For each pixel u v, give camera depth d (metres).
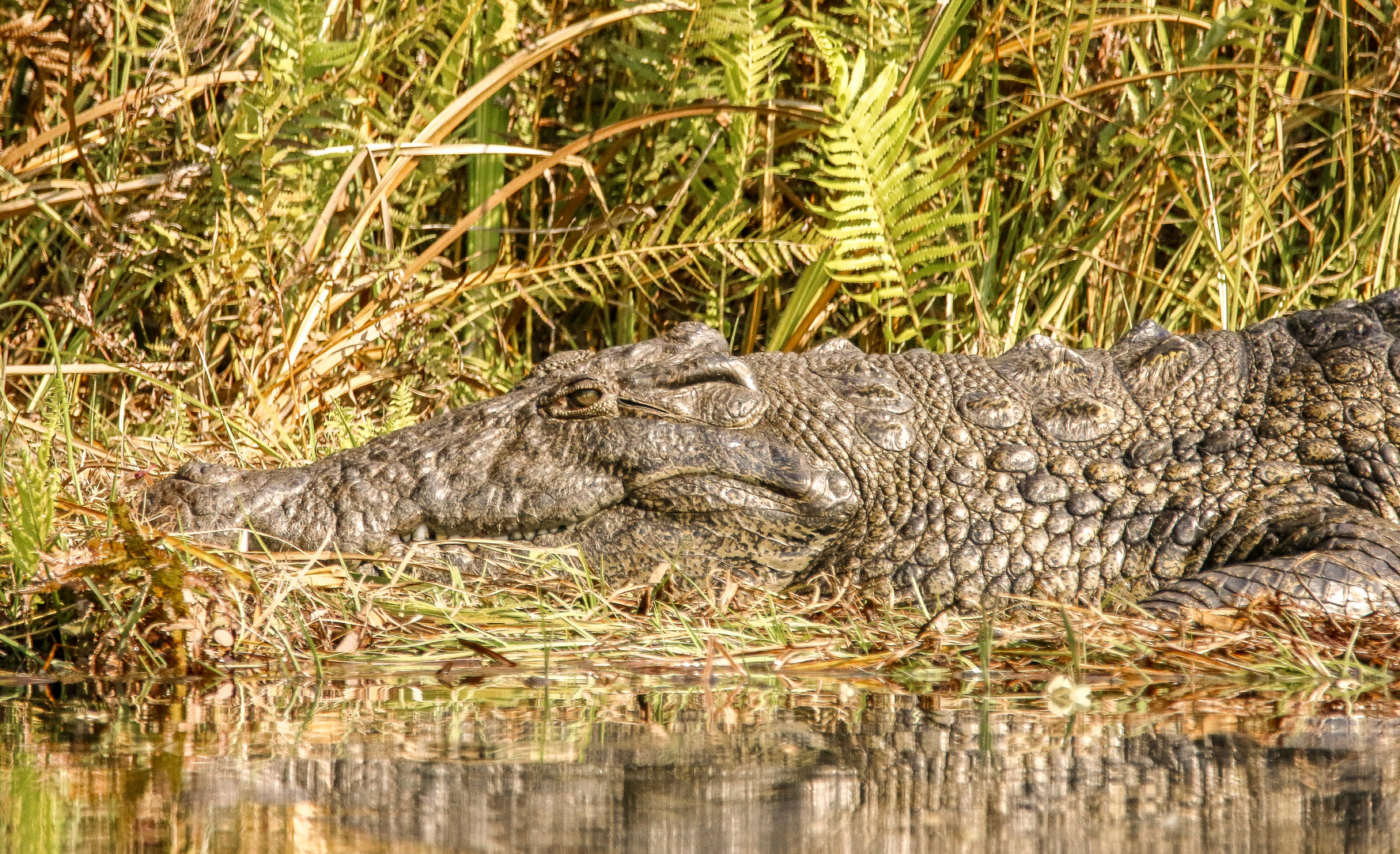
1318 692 7.06
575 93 17.56
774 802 4.36
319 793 4.44
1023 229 16.91
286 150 14.27
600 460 9.98
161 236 14.52
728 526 10.18
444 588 8.95
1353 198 17.14
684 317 17.22
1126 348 12.05
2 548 8.73
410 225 15.99
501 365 16.36
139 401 14.39
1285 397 10.98
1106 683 7.36
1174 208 18.02
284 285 14.30
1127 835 3.93
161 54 14.35
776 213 16.97
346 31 15.89
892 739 5.53
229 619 7.91
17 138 15.56
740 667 7.61
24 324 15.12
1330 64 18.36
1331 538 9.46
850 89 15.08
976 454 10.73
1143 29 17.66
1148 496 10.53
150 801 4.30
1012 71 17.83
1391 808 4.30
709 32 15.73
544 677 7.46
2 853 3.62
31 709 6.34
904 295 15.52
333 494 9.75
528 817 4.12
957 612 10.05
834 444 10.61
